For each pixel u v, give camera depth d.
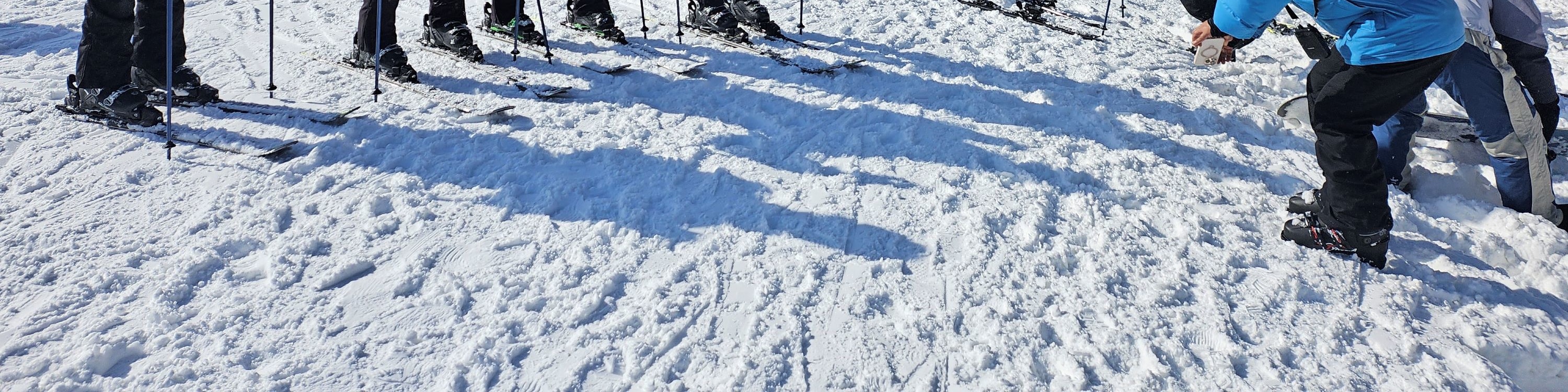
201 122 3.42
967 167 3.27
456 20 4.49
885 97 4.05
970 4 6.22
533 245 2.57
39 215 2.65
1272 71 4.99
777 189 3.01
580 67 4.33
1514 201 3.28
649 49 4.72
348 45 4.55
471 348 2.09
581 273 2.43
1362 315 2.40
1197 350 2.21
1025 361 2.10
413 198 2.82
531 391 1.98
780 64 4.49
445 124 3.48
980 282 2.46
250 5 5.40
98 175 2.93
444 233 2.63
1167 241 2.78
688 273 2.46
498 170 3.08
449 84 4.01
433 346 2.11
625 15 5.49
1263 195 3.22
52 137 3.22
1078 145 3.57
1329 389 2.07
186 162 3.05
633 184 3.00
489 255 2.52
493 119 3.56
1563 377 2.29
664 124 3.59
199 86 3.60
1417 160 3.75
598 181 3.03
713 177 3.08
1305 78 4.88
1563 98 4.69
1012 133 3.65
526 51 4.61
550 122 3.56
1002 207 2.94
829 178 3.11
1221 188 3.27
